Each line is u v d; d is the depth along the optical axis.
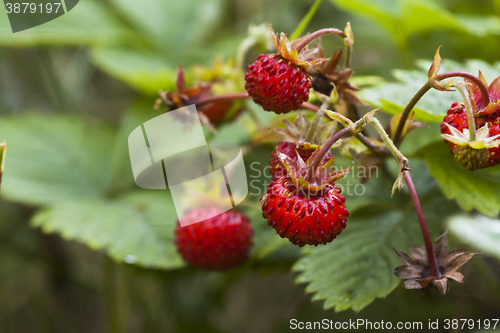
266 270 0.26
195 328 0.33
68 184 0.31
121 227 0.27
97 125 0.35
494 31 0.27
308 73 0.22
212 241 0.24
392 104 0.23
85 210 0.28
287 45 0.22
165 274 0.27
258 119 0.26
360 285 0.23
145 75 0.29
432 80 0.21
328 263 0.23
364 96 0.23
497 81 0.21
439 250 0.21
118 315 0.31
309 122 0.22
